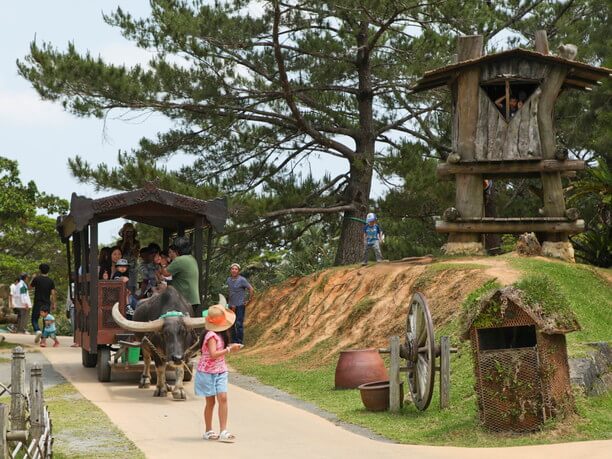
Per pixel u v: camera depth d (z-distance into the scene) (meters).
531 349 11.40
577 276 18.86
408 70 27.52
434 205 29.92
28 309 29.66
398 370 13.42
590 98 27.64
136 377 17.48
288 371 18.88
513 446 10.53
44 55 26.22
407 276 20.42
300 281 25.75
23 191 43.53
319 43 28.66
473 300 11.77
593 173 22.50
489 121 21.44
